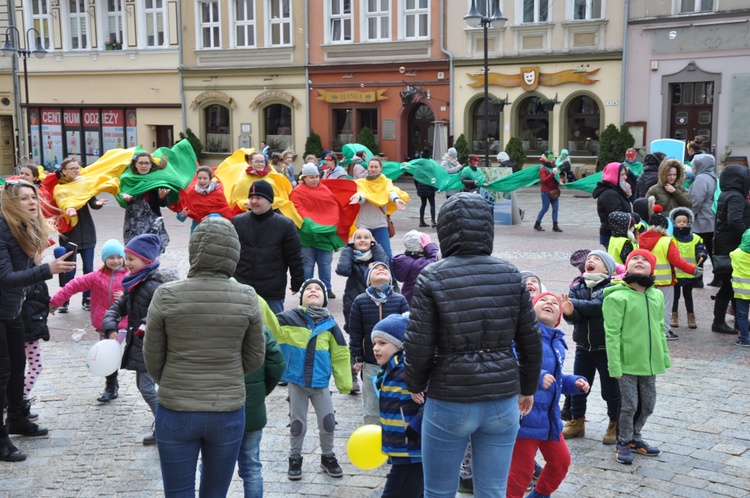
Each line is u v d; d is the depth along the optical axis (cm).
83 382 848
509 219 2019
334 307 1163
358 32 3372
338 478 615
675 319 1036
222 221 459
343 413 751
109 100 3841
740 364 878
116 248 786
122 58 3778
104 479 612
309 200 1145
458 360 417
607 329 624
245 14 3562
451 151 2055
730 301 1102
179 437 442
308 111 3500
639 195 1524
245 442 543
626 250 916
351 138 3481
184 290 445
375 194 1179
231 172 1223
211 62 3631
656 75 2853
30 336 723
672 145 2008
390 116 3362
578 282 678
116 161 1237
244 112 3619
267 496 584
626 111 2920
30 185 611
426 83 3269
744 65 2694
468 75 3173
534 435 519
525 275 621
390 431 498
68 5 3847
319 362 611
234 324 448
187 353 443
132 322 654
